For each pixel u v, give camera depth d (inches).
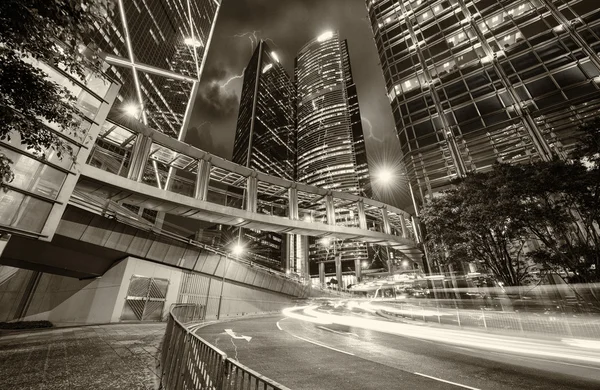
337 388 246.1
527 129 1206.3
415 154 1518.2
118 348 411.8
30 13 158.9
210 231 3823.8
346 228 1437.0
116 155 1080.8
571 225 717.9
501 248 741.9
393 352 409.7
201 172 1151.6
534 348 437.7
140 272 942.4
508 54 1422.2
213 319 1008.9
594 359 366.6
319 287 2400.3
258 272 1450.5
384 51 1974.7
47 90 183.0
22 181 519.2
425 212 863.7
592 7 1278.3
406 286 1825.8
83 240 832.3
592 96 1120.8
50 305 1041.5
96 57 207.2
